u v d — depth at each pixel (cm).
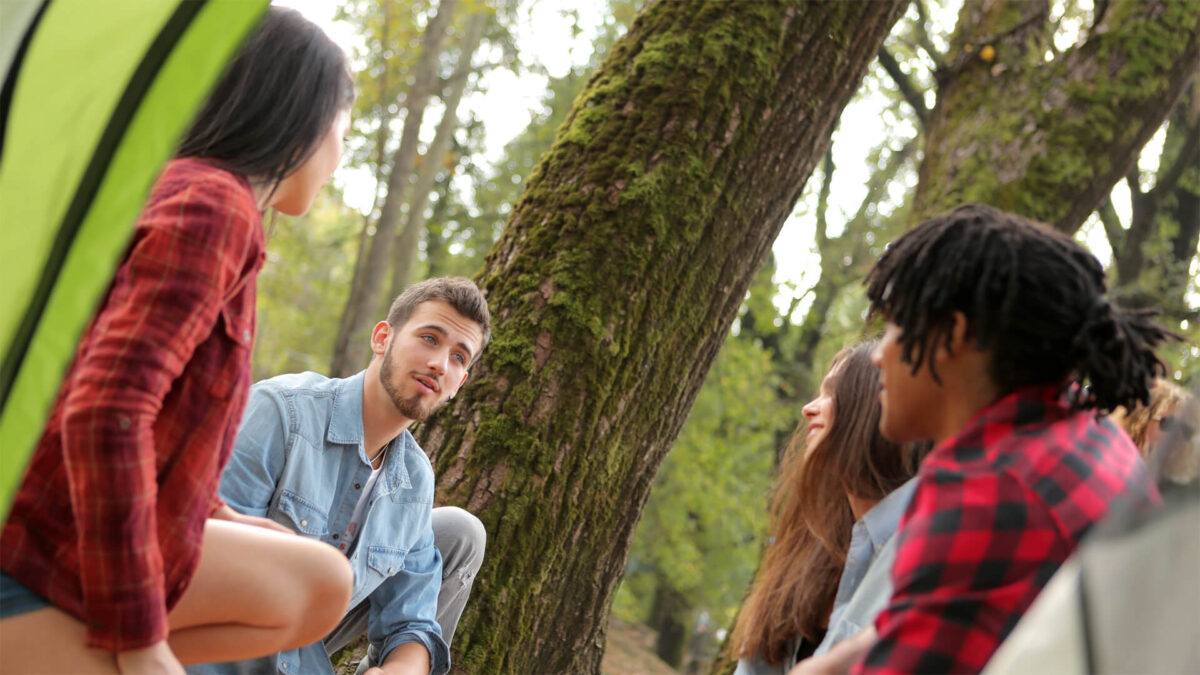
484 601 250
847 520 185
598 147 284
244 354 140
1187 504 81
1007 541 116
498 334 268
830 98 304
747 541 1305
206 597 155
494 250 285
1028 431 125
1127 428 212
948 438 132
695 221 279
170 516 135
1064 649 83
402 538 228
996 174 520
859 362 187
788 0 297
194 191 134
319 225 1827
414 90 1190
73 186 119
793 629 188
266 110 146
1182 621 76
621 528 275
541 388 262
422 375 223
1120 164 522
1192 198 1019
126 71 121
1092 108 515
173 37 121
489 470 256
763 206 294
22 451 116
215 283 131
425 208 1262
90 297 118
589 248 272
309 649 211
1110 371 125
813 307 1389
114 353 123
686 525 1220
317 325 1725
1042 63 546
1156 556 81
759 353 1238
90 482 121
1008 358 126
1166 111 525
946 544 117
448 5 1209
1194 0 527
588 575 268
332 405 223
